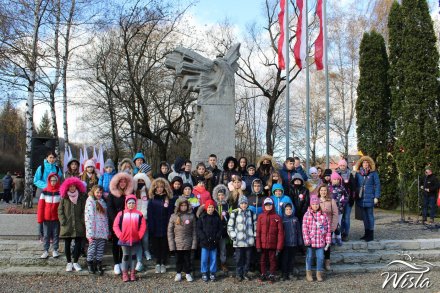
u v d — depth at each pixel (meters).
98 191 7.99
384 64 21.25
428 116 17.77
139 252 8.14
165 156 25.59
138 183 8.41
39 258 8.39
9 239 9.50
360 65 21.58
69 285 7.36
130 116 25.98
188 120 26.95
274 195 8.28
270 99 28.86
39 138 12.87
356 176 10.23
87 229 7.82
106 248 9.09
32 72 16.47
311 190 9.19
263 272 7.77
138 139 30.98
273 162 8.93
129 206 7.76
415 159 17.69
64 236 7.91
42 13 16.38
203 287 7.35
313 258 8.93
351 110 33.88
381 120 20.91
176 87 27.23
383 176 20.41
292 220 7.98
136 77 24.31
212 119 11.66
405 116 18.16
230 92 11.84
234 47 12.34
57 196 8.49
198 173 9.07
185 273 7.99
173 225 7.79
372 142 20.84
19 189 23.20
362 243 9.65
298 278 8.05
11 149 48.47
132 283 7.53
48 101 18.91
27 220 9.59
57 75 19.25
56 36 18.28
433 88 17.81
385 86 21.09
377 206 20.64
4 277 7.83
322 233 7.92
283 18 13.60
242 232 7.82
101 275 7.96
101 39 26.20
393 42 19.22
